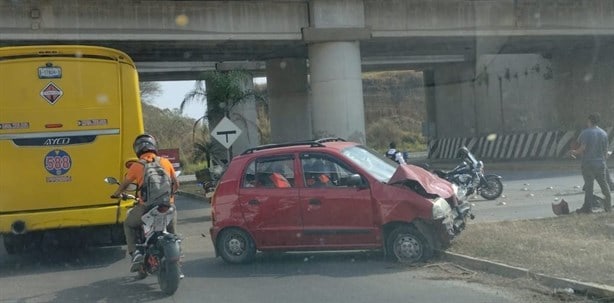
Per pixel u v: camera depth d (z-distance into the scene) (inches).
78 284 387.2
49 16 778.8
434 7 953.5
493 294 307.1
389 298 309.7
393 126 2655.0
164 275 340.5
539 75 1328.7
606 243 374.9
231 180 412.2
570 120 1264.8
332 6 893.8
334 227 388.5
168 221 353.1
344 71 901.8
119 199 435.8
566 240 389.1
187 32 844.0
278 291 336.8
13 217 432.8
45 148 439.2
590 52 1211.2
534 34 995.9
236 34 867.4
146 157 359.3
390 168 413.1
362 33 905.5
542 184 839.1
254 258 422.9
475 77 1478.8
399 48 1109.1
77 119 445.1
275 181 403.9
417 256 376.5
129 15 815.1
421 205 371.6
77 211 440.8
